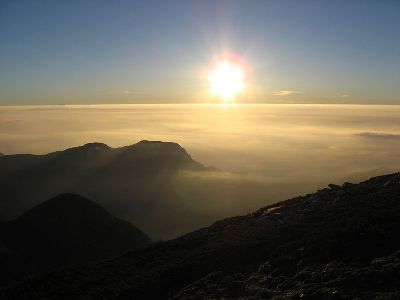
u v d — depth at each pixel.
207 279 18.22
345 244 17.34
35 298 21.05
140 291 19.55
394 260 14.61
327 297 12.86
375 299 11.90
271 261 18.05
